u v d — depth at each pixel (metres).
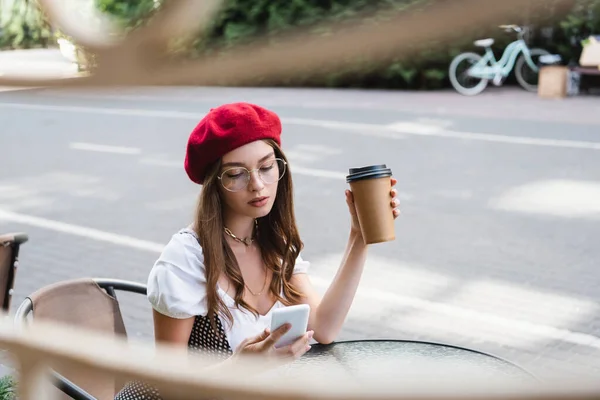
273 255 2.23
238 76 0.38
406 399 0.34
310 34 0.37
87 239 6.21
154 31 0.37
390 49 0.36
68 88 0.37
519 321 4.41
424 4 0.35
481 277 5.10
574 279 5.03
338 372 2.08
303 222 6.47
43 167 9.04
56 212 7.05
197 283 2.08
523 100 12.53
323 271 5.34
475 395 0.33
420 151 9.18
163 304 2.06
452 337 4.24
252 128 2.02
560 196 7.05
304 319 1.86
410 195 7.24
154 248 5.98
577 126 10.35
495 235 5.96
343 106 12.18
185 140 10.47
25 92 0.37
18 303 4.86
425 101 12.43
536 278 5.06
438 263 5.38
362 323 4.44
